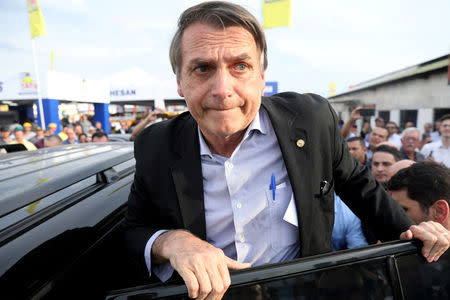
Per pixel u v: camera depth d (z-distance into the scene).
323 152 0.98
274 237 0.98
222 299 0.65
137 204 1.01
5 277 0.62
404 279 0.75
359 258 0.72
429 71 5.65
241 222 0.95
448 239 0.77
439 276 0.78
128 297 0.62
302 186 0.92
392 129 6.04
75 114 23.69
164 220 0.98
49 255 0.74
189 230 0.93
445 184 1.30
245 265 0.72
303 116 0.97
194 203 0.94
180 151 0.96
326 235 1.02
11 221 0.82
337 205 1.85
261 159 0.96
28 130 7.73
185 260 0.67
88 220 0.94
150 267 0.83
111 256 0.94
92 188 1.18
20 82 11.20
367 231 1.76
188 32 0.78
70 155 1.44
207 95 0.80
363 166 1.13
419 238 0.79
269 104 1.02
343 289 0.70
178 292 0.63
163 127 1.06
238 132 0.92
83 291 0.78
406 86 6.46
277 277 0.66
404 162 2.04
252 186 0.96
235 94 0.79
